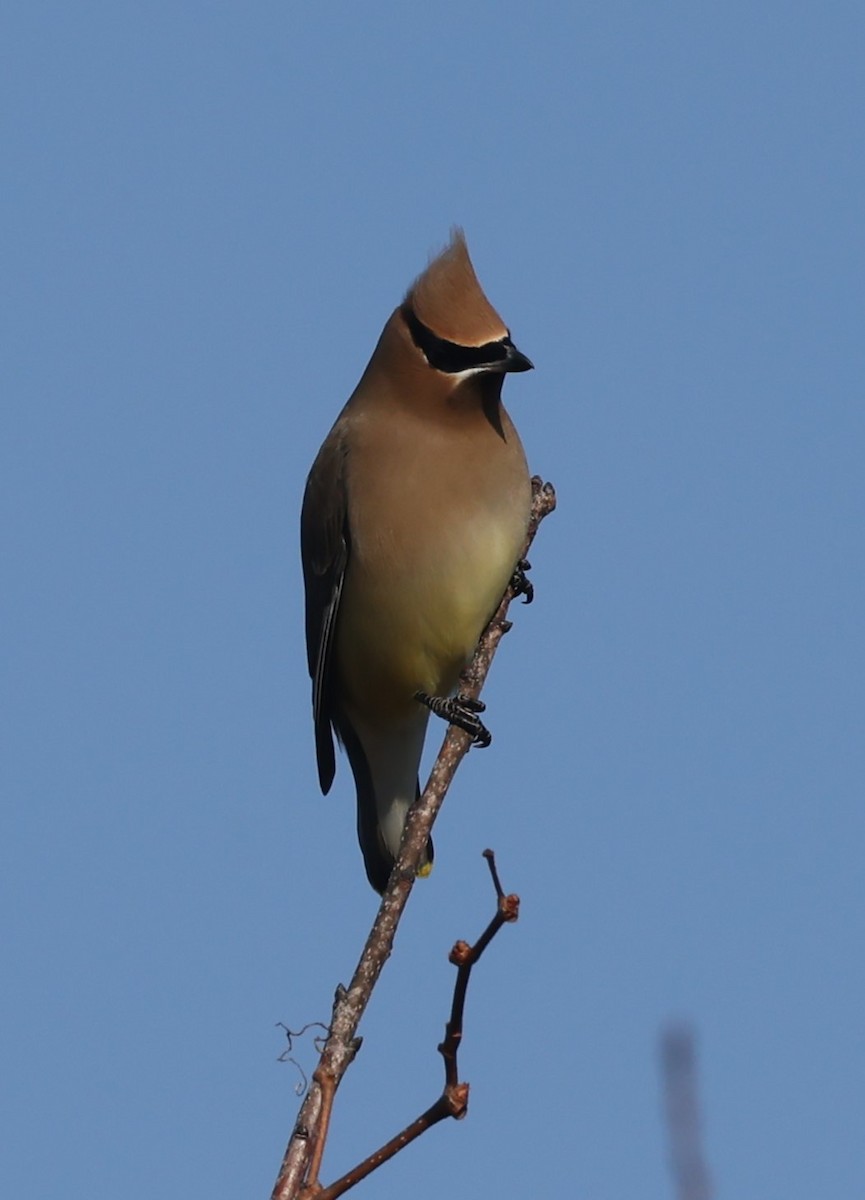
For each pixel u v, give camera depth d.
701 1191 5.04
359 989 7.06
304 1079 6.75
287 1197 5.90
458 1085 5.75
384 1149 5.72
